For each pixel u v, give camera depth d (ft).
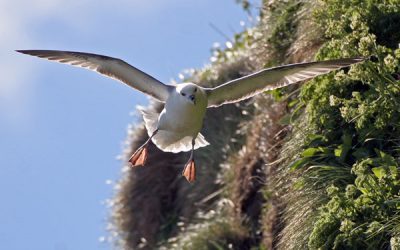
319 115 45.24
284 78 40.16
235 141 69.56
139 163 43.09
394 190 39.60
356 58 38.32
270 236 54.80
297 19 54.29
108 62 40.55
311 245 40.78
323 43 50.49
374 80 40.88
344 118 43.88
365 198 39.93
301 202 44.70
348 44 41.83
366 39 40.73
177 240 71.36
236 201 64.28
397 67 42.83
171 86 40.55
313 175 44.50
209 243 63.10
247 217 62.59
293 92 48.83
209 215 67.46
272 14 58.85
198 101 39.24
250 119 69.97
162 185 80.07
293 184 45.60
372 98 41.63
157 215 79.66
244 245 61.46
